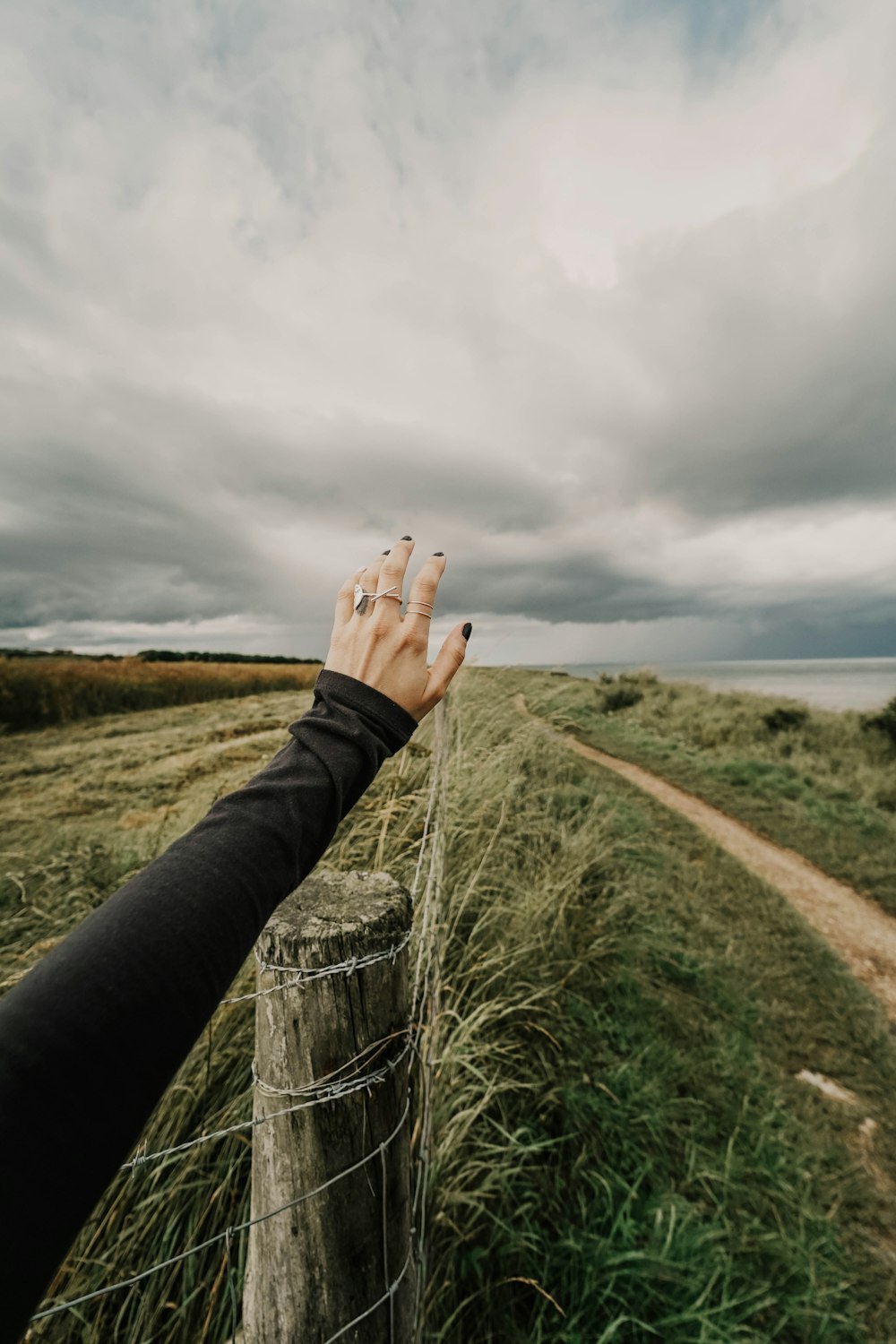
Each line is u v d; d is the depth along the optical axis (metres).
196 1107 1.53
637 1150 2.20
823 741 10.74
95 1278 1.25
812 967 4.07
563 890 3.14
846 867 5.80
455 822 2.94
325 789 0.58
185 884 0.43
